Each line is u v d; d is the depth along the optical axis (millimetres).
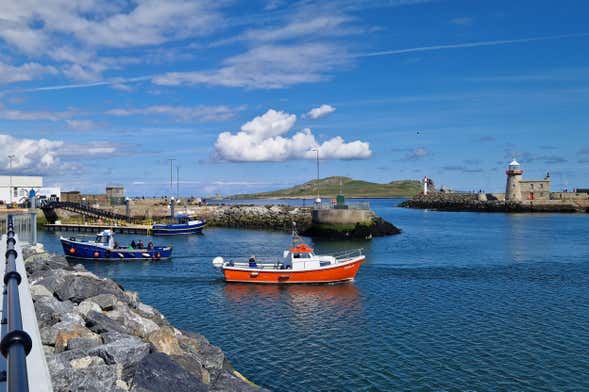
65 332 11430
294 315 28953
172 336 13945
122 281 39875
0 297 10047
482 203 148125
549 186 144250
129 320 15031
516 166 145500
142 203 110562
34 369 6781
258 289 36500
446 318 27891
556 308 30109
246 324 27094
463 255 54219
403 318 27984
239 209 105500
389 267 46062
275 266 39281
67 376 8680
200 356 15461
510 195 146375
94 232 82312
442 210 165375
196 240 72625
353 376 19438
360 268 45500
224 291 35844
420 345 23109
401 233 80312
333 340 24000
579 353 21938
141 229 81812
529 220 109188
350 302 32156
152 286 37781
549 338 24094
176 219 94625
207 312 29812
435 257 52750
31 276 18984
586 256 52656
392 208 194625
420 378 19234
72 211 92062
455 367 20328
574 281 39000
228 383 13922
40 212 91250
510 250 58094
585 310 29594
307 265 38219
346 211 72750
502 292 34969
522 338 24109
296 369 20219
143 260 51125
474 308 30203
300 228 89312
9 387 3574
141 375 9992
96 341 11289
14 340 4383
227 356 21797
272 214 99812
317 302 32281
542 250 57750
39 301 13750
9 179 101000
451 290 35750
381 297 33594
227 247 63375
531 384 18719
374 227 74562
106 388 8758
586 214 127062
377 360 21156
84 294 16984
